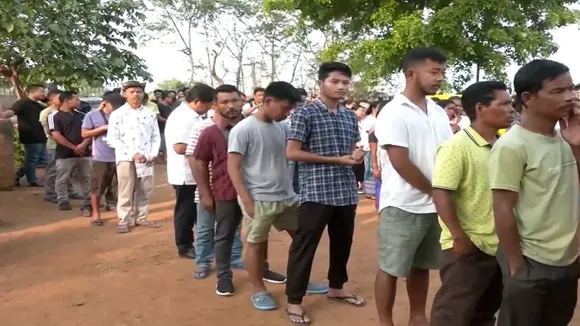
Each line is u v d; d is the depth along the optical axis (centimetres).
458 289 348
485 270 343
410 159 381
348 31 1445
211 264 614
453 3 1180
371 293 535
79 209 945
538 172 273
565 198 276
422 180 379
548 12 1249
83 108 1149
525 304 283
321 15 1402
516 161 274
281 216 488
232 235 529
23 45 1173
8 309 503
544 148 274
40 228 812
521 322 288
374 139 866
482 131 340
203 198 533
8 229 806
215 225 539
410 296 436
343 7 1387
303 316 466
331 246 496
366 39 1347
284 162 483
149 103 1327
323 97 459
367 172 1041
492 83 338
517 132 279
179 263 638
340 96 451
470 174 336
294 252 463
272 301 499
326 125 450
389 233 395
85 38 1276
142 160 781
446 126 399
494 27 1178
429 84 379
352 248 694
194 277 583
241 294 534
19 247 712
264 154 474
